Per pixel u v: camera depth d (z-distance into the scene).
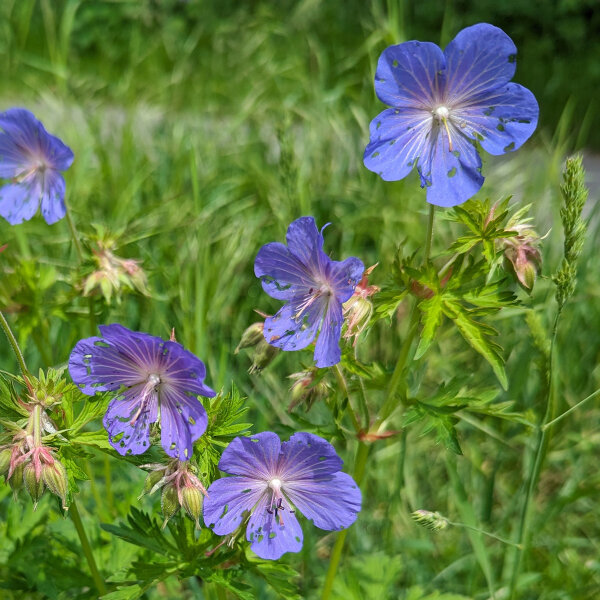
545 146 0.70
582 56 1.15
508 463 0.51
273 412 0.50
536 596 0.45
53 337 0.52
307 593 0.44
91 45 1.27
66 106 0.81
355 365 0.36
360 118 0.66
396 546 0.46
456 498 0.43
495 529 0.48
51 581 0.41
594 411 0.53
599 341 0.55
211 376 0.49
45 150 0.38
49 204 0.39
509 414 0.36
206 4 1.24
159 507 0.42
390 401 0.37
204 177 0.67
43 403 0.34
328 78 0.90
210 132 0.77
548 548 0.47
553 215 0.58
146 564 0.36
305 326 0.34
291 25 1.09
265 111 0.80
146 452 0.34
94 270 0.41
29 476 0.33
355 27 1.12
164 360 0.32
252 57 1.07
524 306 0.35
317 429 0.37
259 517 0.34
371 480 0.49
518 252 0.35
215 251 0.62
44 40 1.25
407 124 0.34
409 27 1.20
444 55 0.33
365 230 0.63
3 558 0.41
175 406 0.33
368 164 0.34
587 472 0.50
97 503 0.44
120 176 0.66
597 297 0.56
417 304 0.36
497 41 0.33
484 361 0.53
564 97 1.08
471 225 0.34
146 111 0.90
